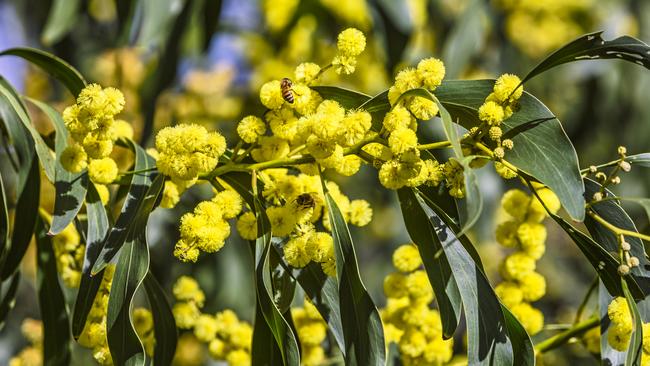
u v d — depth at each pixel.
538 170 0.92
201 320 1.05
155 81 1.33
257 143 0.94
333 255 0.93
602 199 0.93
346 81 1.56
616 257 0.95
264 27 1.77
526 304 1.00
